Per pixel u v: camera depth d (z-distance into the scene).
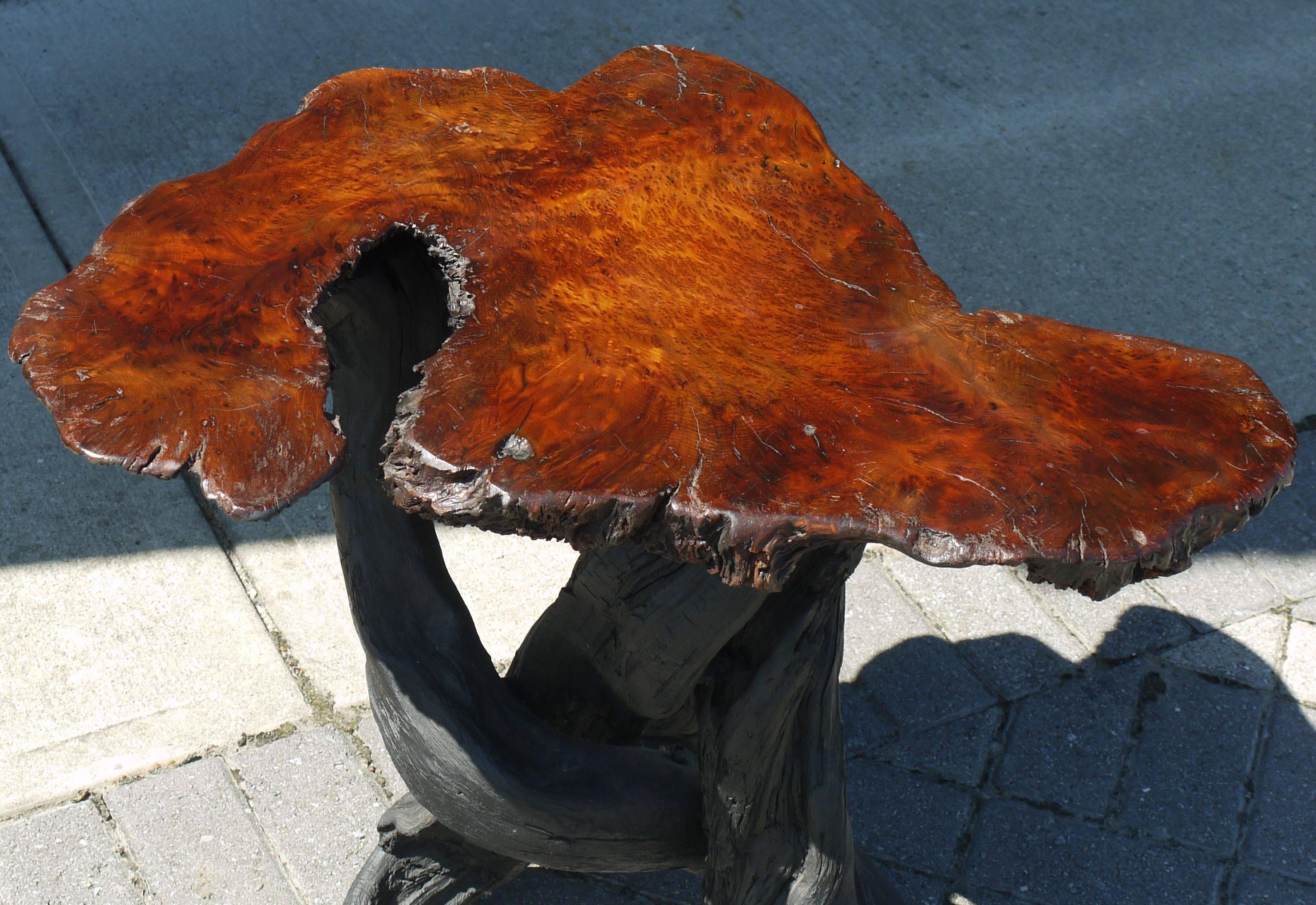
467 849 1.99
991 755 2.49
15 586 2.61
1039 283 3.57
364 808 2.29
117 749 2.34
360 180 1.62
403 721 1.60
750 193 1.73
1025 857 2.32
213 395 1.23
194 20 4.27
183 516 2.80
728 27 4.48
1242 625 2.77
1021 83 4.32
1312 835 2.38
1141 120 4.18
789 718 1.62
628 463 1.21
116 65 4.04
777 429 1.27
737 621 1.59
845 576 1.57
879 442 1.26
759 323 1.46
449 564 2.78
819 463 1.23
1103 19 4.64
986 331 1.48
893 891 1.96
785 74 4.28
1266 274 3.64
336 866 2.21
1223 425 1.32
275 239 1.47
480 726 1.59
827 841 1.66
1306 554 2.93
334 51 4.17
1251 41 4.55
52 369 1.26
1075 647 2.71
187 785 2.29
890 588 2.81
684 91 1.92
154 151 3.72
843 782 1.69
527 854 1.66
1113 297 3.54
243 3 4.36
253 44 4.18
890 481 1.20
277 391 1.25
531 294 1.44
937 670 2.64
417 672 1.58
